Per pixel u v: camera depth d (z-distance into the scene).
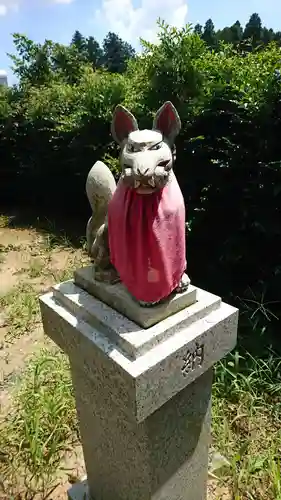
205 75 3.55
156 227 1.27
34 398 2.50
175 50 3.60
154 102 3.82
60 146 5.77
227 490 2.04
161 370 1.32
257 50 3.94
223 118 3.37
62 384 2.56
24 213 6.66
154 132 1.28
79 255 4.94
